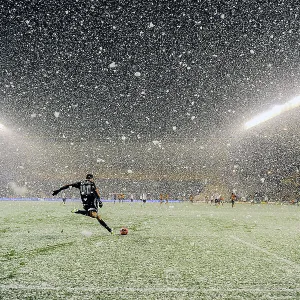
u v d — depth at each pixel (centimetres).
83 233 879
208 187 5288
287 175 4528
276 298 348
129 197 5522
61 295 351
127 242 752
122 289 377
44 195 5366
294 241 798
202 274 454
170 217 1609
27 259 542
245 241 790
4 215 1597
